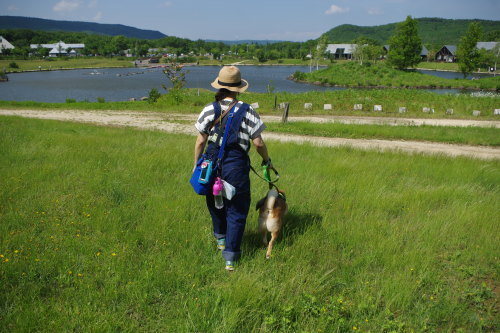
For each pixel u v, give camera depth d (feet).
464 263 13.19
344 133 53.06
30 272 11.10
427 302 10.68
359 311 10.06
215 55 640.17
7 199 17.39
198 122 11.64
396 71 269.23
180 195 18.72
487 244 14.23
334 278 11.71
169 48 630.33
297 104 93.09
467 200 19.88
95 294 10.29
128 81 268.21
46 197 18.08
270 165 12.91
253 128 11.55
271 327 9.42
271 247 13.12
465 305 10.60
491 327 10.00
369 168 26.94
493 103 89.40
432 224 15.97
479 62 273.13
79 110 83.30
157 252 13.00
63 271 11.46
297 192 20.10
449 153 39.14
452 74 328.49
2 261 11.45
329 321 9.70
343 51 555.69
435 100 94.79
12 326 9.05
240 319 9.65
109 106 91.15
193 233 14.28
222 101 11.66
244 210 12.05
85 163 25.40
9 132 37.76
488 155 39.91
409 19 288.30
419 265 12.55
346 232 14.79
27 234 13.82
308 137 50.11
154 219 15.35
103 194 19.26
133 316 9.89
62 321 9.21
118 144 33.78
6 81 265.34
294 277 11.22
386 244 13.78
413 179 24.44
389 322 9.51
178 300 10.53
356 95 99.50
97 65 470.80
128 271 11.44
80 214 16.47
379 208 18.02
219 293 10.57
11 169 22.88
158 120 66.69
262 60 563.89
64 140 33.99
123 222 15.38
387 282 11.13
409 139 50.08
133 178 21.97
